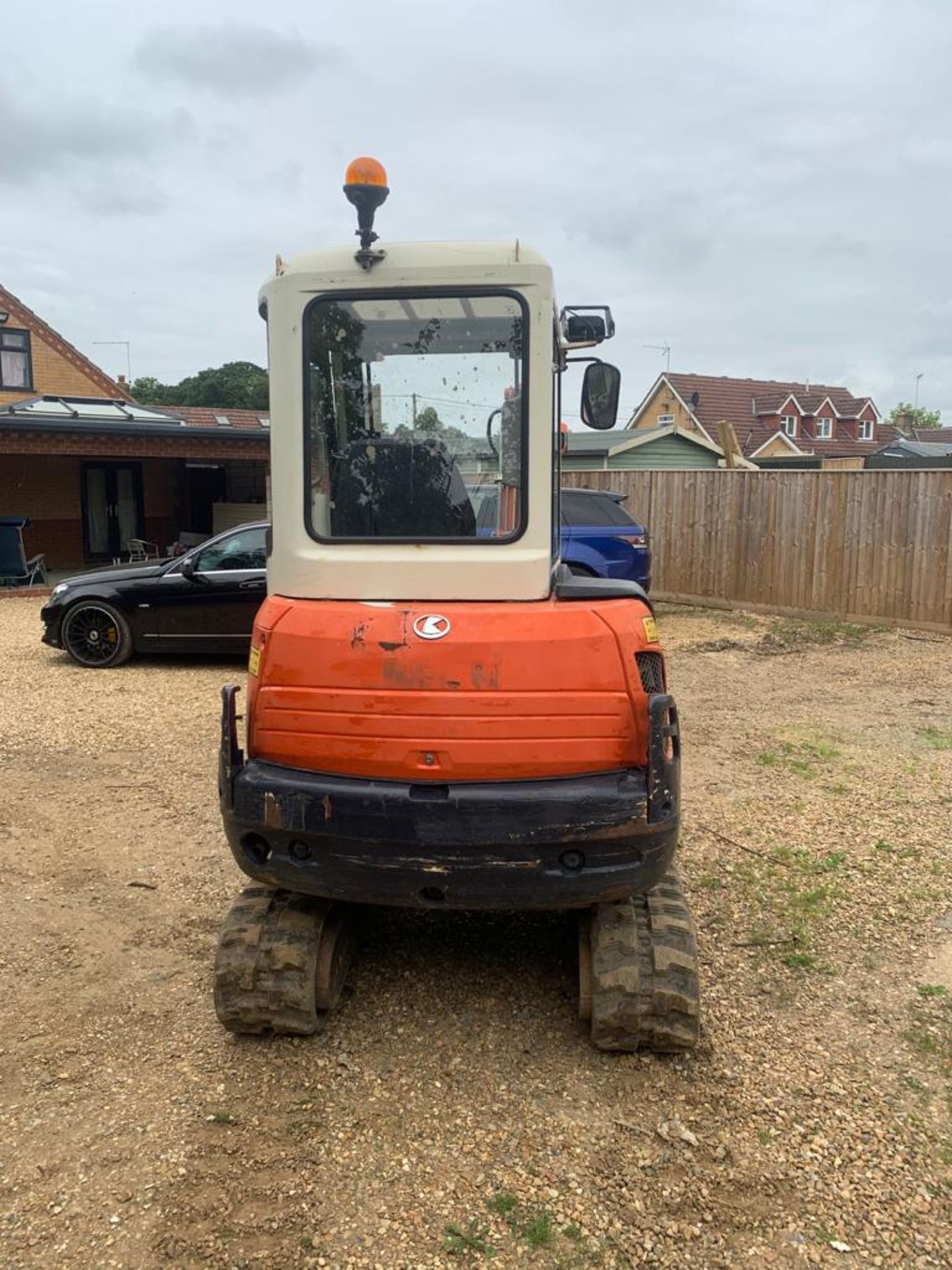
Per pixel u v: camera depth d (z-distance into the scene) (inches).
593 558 436.5
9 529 623.2
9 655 398.9
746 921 163.8
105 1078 122.9
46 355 987.3
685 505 545.6
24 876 183.9
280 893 134.4
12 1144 110.3
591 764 118.2
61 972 149.6
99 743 270.2
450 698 117.3
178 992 143.9
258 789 120.0
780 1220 98.9
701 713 305.6
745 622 485.7
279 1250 95.3
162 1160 107.7
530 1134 112.0
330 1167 106.7
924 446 1346.0
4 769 247.3
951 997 140.5
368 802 116.3
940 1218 99.0
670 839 118.3
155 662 382.0
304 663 120.8
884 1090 119.6
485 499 125.0
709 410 1846.7
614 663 117.6
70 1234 97.1
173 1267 93.3
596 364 159.6
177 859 191.9
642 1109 116.3
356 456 125.9
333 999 133.6
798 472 487.8
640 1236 97.0
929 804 220.2
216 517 850.1
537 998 140.9
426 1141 110.9
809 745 268.8
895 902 170.9
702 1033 131.5
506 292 121.2
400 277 121.4
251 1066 125.3
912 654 401.1
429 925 162.9
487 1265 93.7
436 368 124.4
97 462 799.7
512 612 119.1
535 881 116.9
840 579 476.7
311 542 126.4
